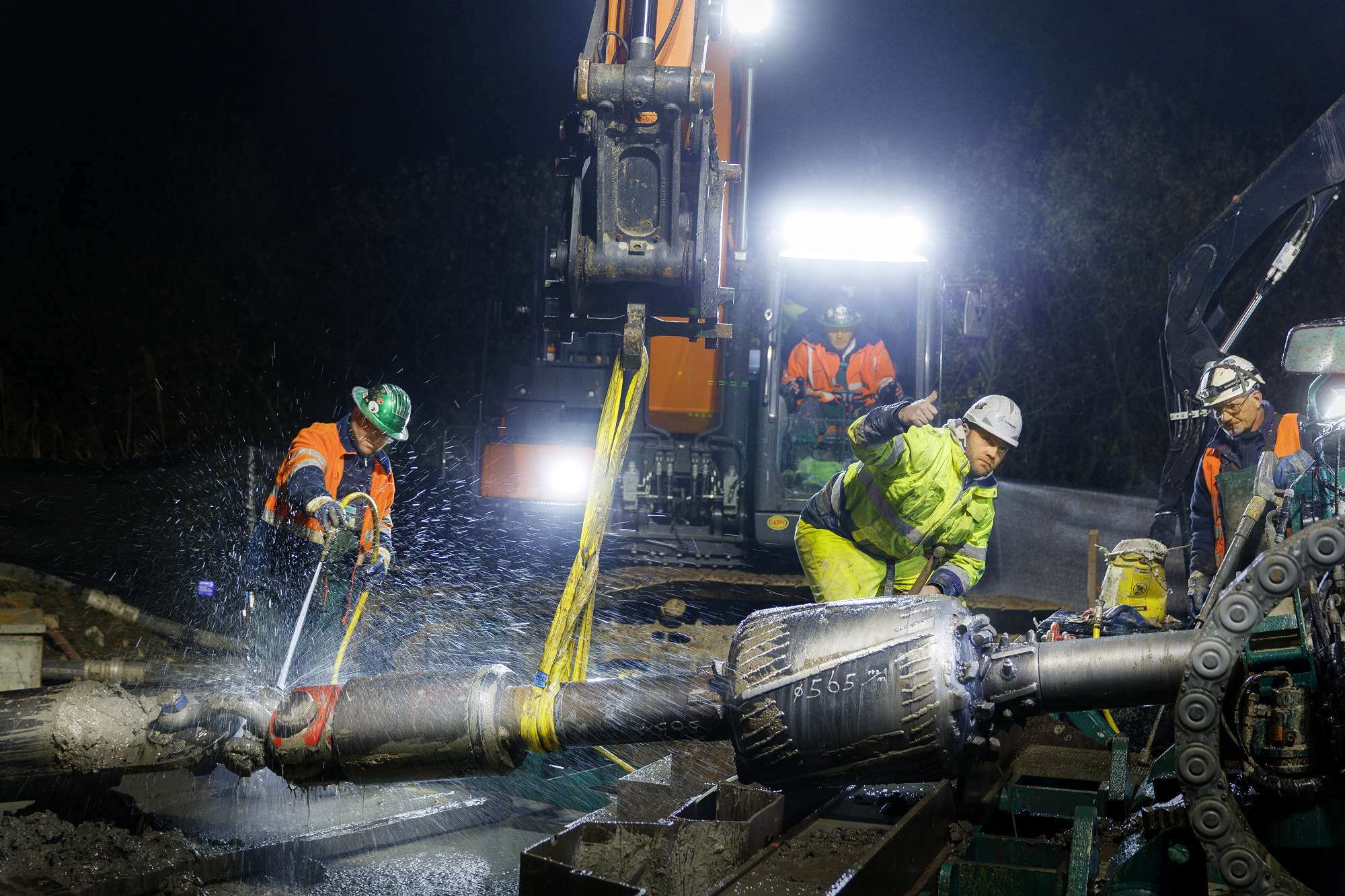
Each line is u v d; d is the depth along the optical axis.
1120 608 4.61
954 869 3.08
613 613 7.51
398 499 10.64
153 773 4.13
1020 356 13.72
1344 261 12.95
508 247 14.07
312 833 3.73
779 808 3.09
